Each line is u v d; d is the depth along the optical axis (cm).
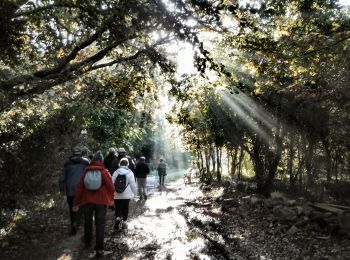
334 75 1104
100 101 1311
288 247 843
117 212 1041
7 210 998
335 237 891
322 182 1636
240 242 906
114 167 1311
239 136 1906
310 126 1476
